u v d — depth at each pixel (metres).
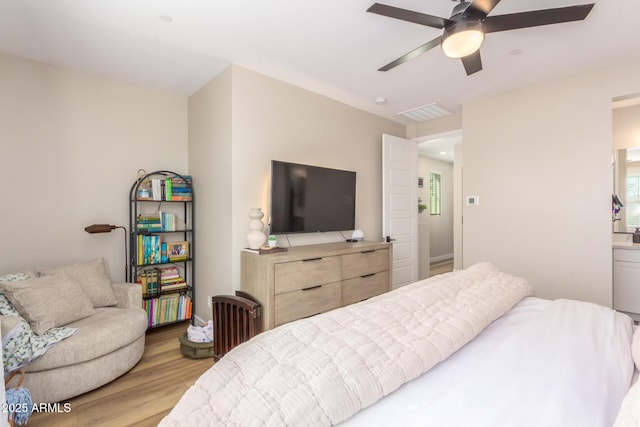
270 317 2.38
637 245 3.14
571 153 2.98
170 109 3.50
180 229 3.36
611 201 2.79
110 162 3.11
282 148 3.11
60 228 2.83
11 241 2.61
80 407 1.87
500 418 0.74
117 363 2.14
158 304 3.07
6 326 1.75
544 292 3.14
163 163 3.45
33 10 2.02
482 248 3.56
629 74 2.69
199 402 0.72
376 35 2.31
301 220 3.07
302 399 0.72
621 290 3.11
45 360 1.83
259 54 2.61
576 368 0.94
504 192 3.40
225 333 2.42
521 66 2.80
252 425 0.66
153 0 1.93
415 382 0.91
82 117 2.95
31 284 2.10
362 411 0.79
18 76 2.64
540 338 1.13
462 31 1.68
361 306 1.19
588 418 0.73
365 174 3.99
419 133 4.55
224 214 2.87
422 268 5.38
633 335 1.14
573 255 2.98
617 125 3.58
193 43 2.44
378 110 3.99
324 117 3.49
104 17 2.11
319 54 2.60
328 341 0.93
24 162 2.67
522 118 3.27
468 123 3.66
